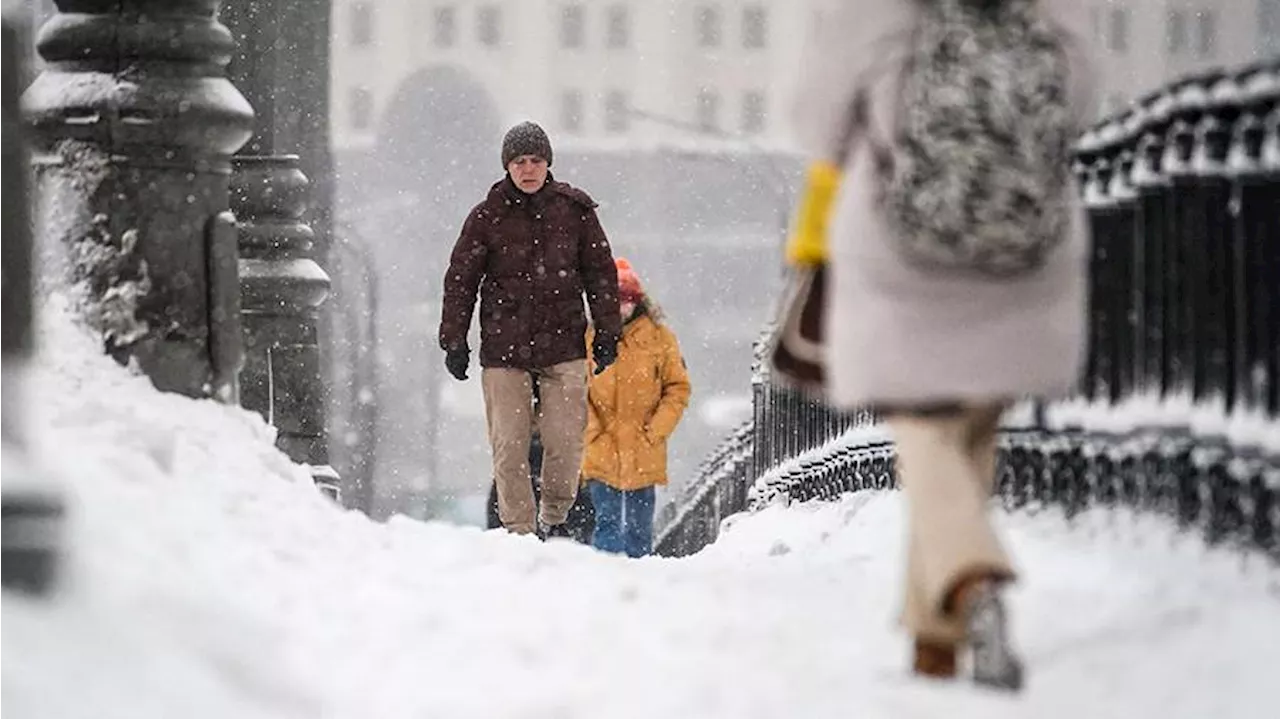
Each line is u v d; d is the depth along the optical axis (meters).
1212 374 17.80
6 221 13.88
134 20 21.81
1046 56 14.17
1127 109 19.75
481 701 13.23
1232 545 16.69
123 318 21.61
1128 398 20.14
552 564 20.11
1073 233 14.41
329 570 17.75
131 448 18.06
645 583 18.94
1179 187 18.64
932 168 13.95
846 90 14.34
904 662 14.95
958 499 13.95
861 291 14.32
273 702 12.97
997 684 13.55
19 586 12.94
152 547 15.29
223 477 19.20
